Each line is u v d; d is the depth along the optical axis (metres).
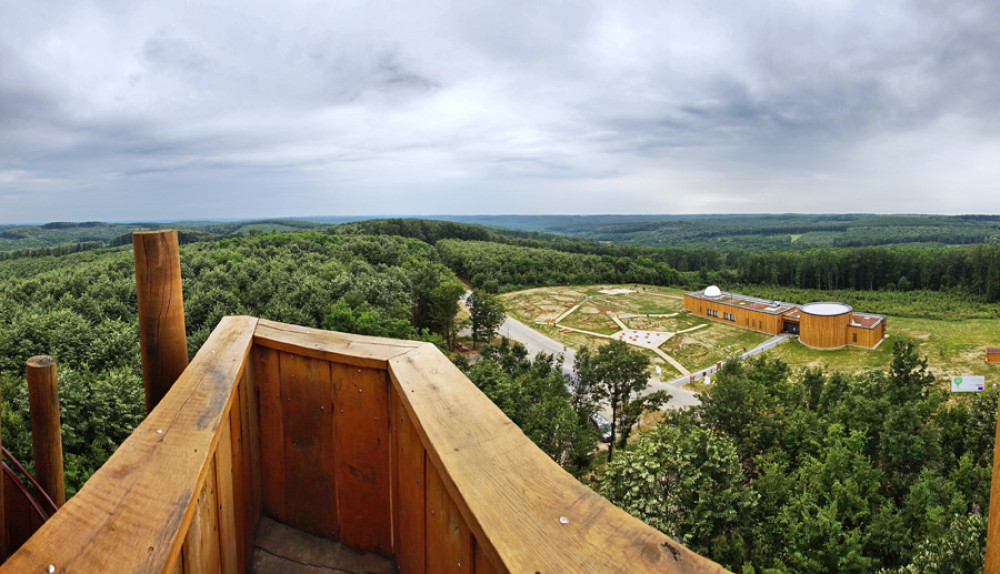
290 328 3.21
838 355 53.31
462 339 59.31
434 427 1.97
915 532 18.73
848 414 27.52
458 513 1.76
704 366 51.12
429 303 57.22
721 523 18.30
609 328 65.50
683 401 42.25
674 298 83.81
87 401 18.86
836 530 16.95
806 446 24.69
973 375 46.91
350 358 2.66
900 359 36.50
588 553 1.35
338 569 2.77
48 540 1.50
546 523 1.47
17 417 16.41
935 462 23.45
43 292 38.31
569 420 23.34
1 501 2.13
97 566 1.41
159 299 2.88
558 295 85.31
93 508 1.64
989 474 20.34
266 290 42.22
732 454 19.25
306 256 63.66
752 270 109.62
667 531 17.58
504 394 23.95
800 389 33.75
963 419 26.89
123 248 82.94
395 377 2.40
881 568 16.72
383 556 2.78
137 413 20.06
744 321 65.19
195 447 1.98
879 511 20.27
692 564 1.31
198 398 2.34
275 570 2.79
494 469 1.72
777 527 17.78
